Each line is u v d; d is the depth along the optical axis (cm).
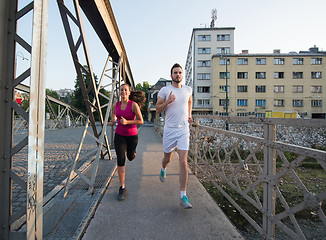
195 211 218
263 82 3628
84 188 295
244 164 191
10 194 130
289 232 128
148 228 184
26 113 129
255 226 173
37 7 132
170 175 353
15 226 193
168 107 242
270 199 151
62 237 169
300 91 3616
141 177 341
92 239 167
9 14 128
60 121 2170
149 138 1011
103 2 341
